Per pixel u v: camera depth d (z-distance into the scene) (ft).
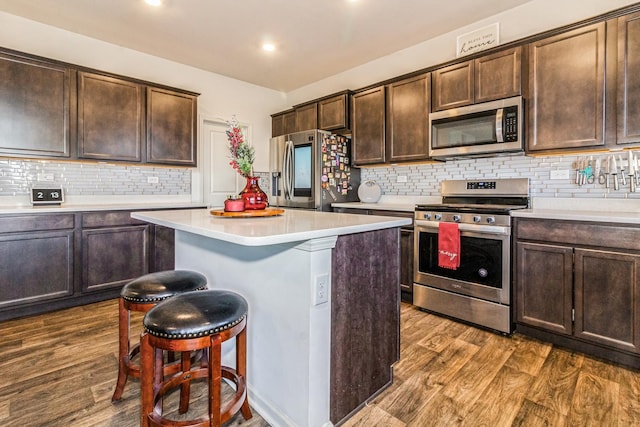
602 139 7.04
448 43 10.68
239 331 4.01
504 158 9.61
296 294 4.46
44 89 9.23
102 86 10.25
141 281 5.06
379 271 5.35
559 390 5.54
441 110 9.73
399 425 4.73
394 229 5.69
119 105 10.58
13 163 9.75
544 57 7.80
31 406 5.11
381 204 11.93
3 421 4.76
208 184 14.15
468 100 9.12
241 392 4.31
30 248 8.62
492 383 5.75
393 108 11.02
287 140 13.46
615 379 5.84
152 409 3.95
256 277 5.22
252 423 4.89
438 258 8.84
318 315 4.37
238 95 14.96
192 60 12.78
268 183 16.17
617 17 6.82
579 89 7.31
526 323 7.52
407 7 9.09
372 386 5.30
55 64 9.39
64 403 5.19
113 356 6.67
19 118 8.87
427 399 5.32
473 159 10.28
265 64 13.20
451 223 8.57
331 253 4.52
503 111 8.28
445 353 6.84
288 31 10.45
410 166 12.05
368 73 13.07
